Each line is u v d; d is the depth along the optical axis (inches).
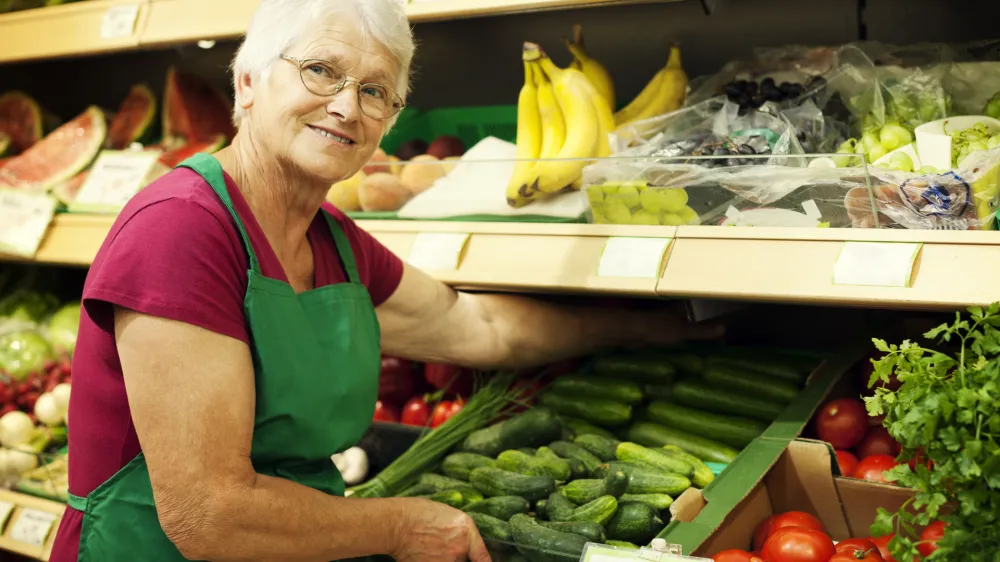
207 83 114.5
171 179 54.1
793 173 61.5
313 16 52.9
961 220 58.4
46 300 113.0
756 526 62.7
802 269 60.9
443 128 105.2
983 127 64.0
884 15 83.4
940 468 44.9
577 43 84.7
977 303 54.9
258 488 51.0
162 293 49.3
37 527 85.0
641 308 92.8
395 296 69.4
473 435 75.0
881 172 59.3
